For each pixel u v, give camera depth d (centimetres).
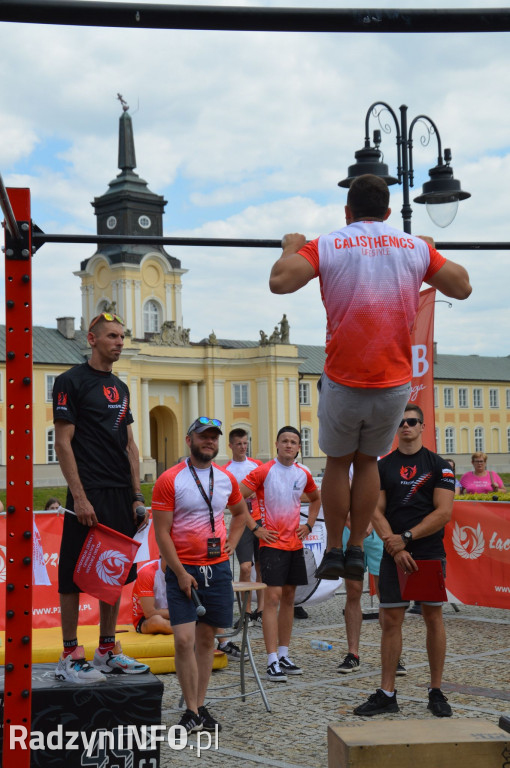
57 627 1059
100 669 599
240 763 636
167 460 8056
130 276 7956
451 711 750
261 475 917
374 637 1144
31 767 541
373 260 396
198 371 7869
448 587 1287
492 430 9488
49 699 546
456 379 9131
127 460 609
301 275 392
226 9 300
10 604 419
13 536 418
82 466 591
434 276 413
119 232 8069
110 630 605
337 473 440
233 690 860
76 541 584
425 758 409
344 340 396
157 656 923
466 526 1266
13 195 418
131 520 610
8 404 419
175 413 7888
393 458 786
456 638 1122
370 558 1282
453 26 306
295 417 7981
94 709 552
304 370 8262
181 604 709
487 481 1548
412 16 303
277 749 668
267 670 899
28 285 421
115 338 608
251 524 910
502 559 1230
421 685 859
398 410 407
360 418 405
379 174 1270
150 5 299
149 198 8144
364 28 303
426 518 761
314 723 737
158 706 562
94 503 588
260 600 1238
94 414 595
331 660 996
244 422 7988
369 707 753
